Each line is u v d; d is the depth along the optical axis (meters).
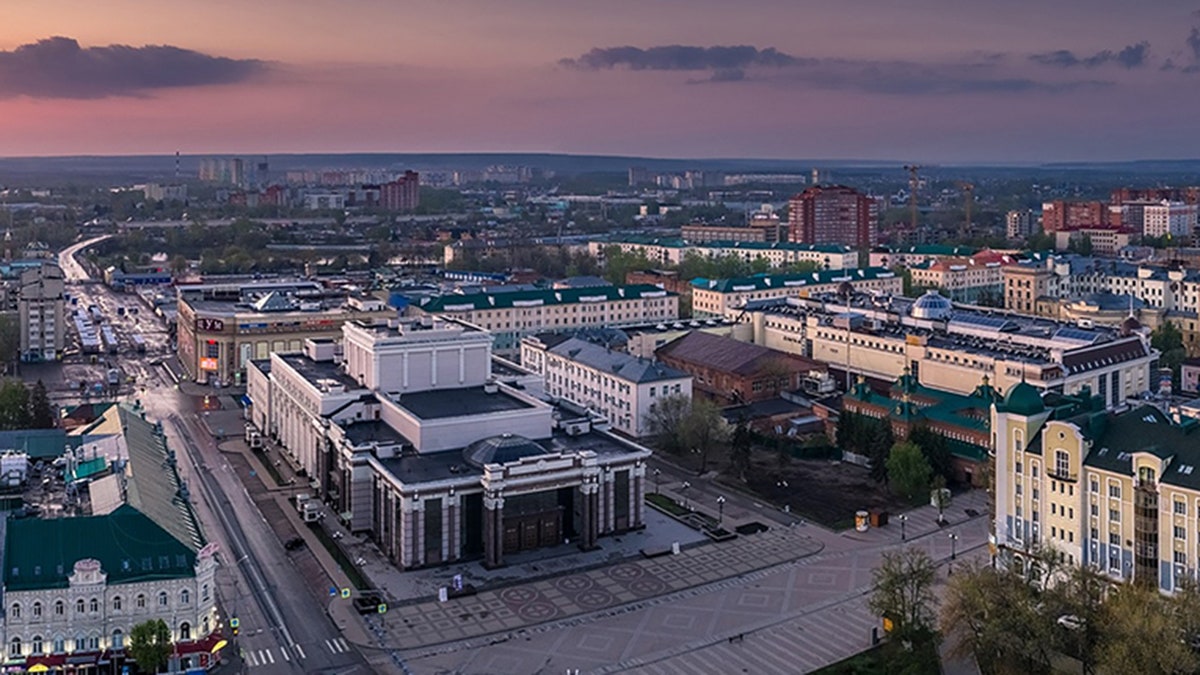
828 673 176.12
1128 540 188.62
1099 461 193.00
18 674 169.50
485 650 185.88
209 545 183.12
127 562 177.00
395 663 181.25
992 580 176.75
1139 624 155.88
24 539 176.50
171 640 176.50
